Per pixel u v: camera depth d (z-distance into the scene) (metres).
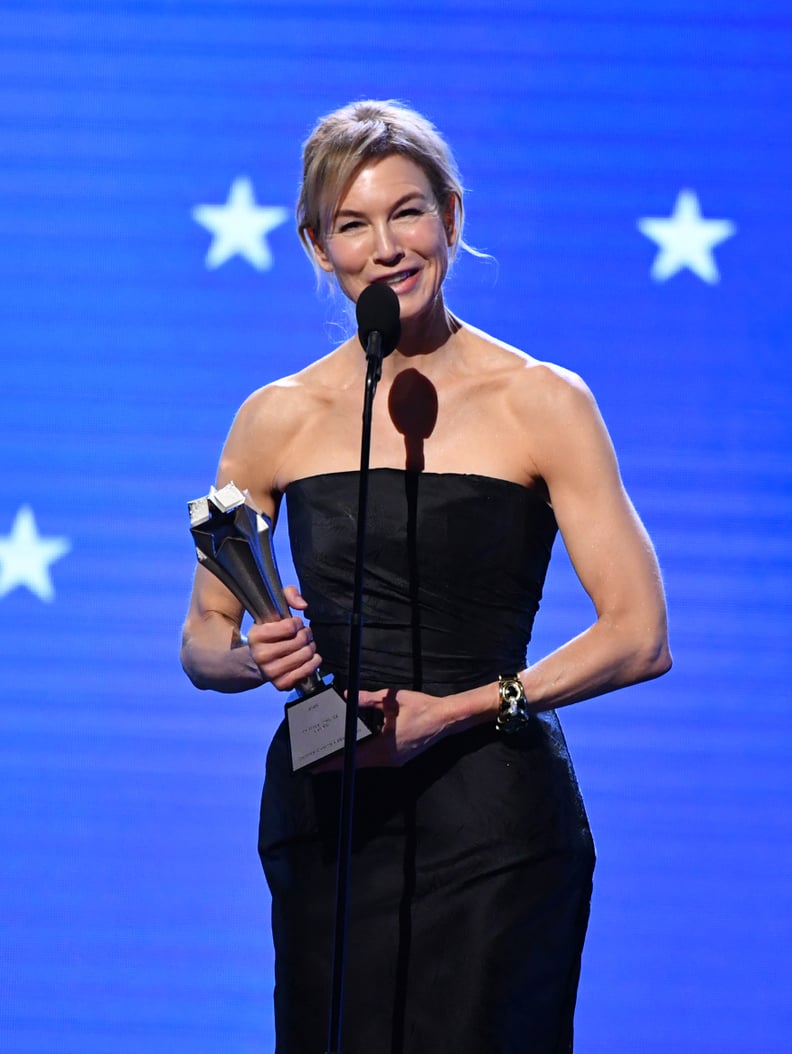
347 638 7.94
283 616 7.49
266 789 8.18
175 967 11.82
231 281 12.21
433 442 8.00
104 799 11.93
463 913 7.61
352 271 7.76
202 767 11.96
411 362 8.12
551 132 12.12
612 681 7.80
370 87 12.20
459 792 7.73
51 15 12.28
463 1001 7.53
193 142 12.27
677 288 12.02
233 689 8.39
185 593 12.06
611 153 12.09
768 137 12.07
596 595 7.89
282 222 12.24
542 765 7.84
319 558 8.00
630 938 11.70
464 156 12.12
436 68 12.16
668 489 11.89
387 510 7.88
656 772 11.79
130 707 11.98
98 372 12.17
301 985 7.79
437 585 7.84
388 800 7.77
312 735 7.50
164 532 12.09
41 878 11.88
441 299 8.05
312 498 8.05
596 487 7.90
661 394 11.96
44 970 11.80
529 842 7.68
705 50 12.11
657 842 11.75
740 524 11.89
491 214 12.09
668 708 11.80
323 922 7.79
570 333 12.00
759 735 11.80
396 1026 7.58
